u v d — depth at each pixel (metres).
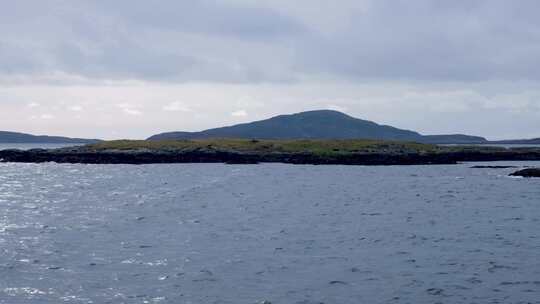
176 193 91.69
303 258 42.88
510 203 81.12
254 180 117.81
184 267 39.53
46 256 42.50
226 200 81.75
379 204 79.00
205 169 152.75
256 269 39.31
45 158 190.88
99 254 43.41
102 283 35.41
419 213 69.62
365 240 50.44
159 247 46.25
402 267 40.38
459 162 189.62
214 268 39.31
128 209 71.19
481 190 100.44
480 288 35.31
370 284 36.00
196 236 51.47
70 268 38.88
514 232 55.44
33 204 77.50
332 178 124.81
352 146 197.75
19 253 43.44
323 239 50.75
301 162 178.12
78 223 59.00
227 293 33.81
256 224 59.12
